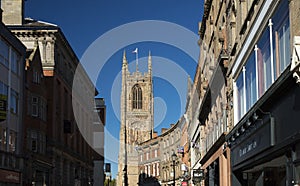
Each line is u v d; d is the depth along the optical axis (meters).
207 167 37.19
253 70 19.30
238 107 23.14
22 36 50.28
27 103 43.03
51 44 50.50
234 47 23.28
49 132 49.34
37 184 44.56
